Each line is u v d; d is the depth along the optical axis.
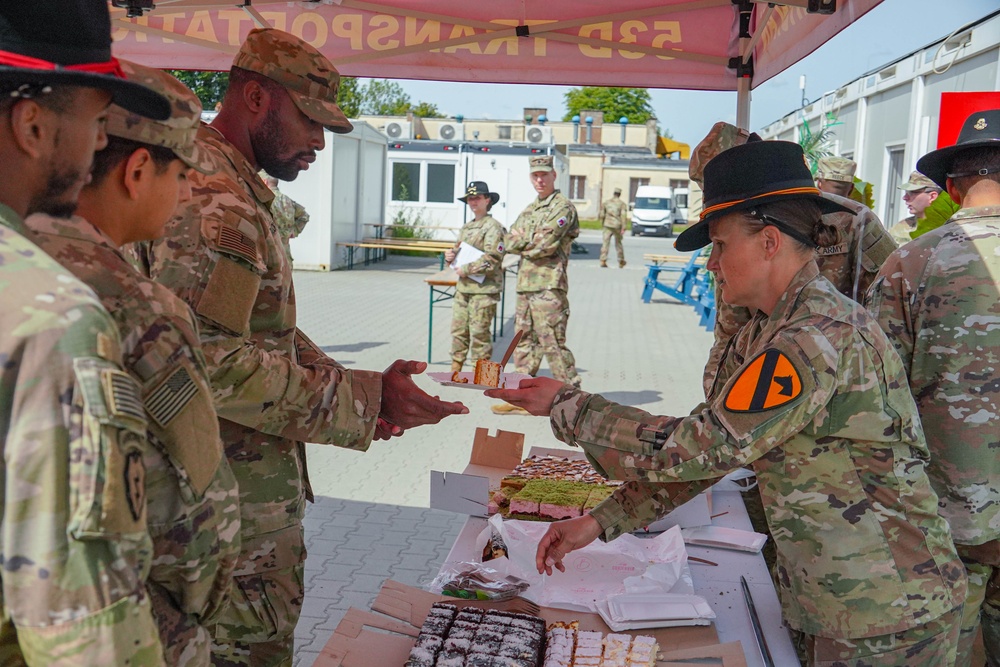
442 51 5.90
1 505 1.05
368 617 2.41
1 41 1.13
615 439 2.27
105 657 1.09
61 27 1.18
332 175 19.45
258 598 2.40
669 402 8.75
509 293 17.48
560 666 2.12
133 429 1.13
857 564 2.11
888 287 3.08
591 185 51.41
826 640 2.18
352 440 2.40
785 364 2.07
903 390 2.15
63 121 1.19
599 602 2.53
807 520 2.15
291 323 2.51
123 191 1.41
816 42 4.17
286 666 2.55
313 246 19.80
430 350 10.33
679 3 5.35
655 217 40.00
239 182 2.32
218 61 5.77
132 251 2.17
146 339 1.33
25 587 1.05
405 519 5.65
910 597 2.11
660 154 53.47
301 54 2.53
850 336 2.09
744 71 5.55
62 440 1.06
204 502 1.43
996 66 9.42
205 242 2.13
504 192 23.77
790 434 2.08
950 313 2.89
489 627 2.28
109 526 1.09
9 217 1.16
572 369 8.39
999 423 2.86
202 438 1.41
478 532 3.03
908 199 8.16
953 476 2.92
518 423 7.89
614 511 2.55
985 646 3.16
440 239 24.17
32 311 1.06
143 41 5.80
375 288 17.14
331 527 5.48
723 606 2.57
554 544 2.54
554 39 5.66
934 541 2.15
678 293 15.55
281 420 2.29
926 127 11.71
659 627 2.40
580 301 16.38
